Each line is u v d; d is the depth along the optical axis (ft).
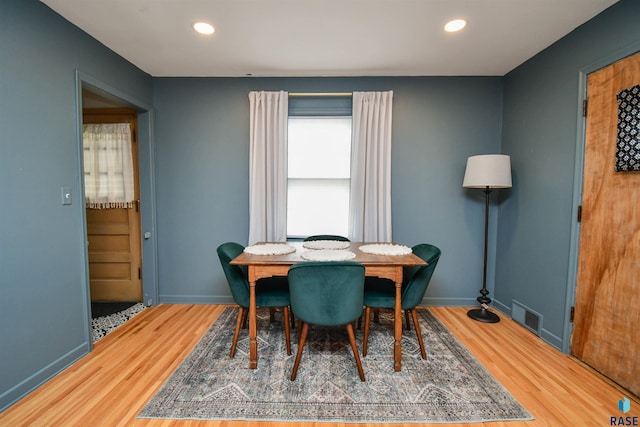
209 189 9.86
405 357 6.68
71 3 5.77
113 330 8.00
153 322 8.51
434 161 9.68
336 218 10.19
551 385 5.69
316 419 4.83
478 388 5.60
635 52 5.30
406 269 7.52
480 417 4.89
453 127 9.61
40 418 4.83
